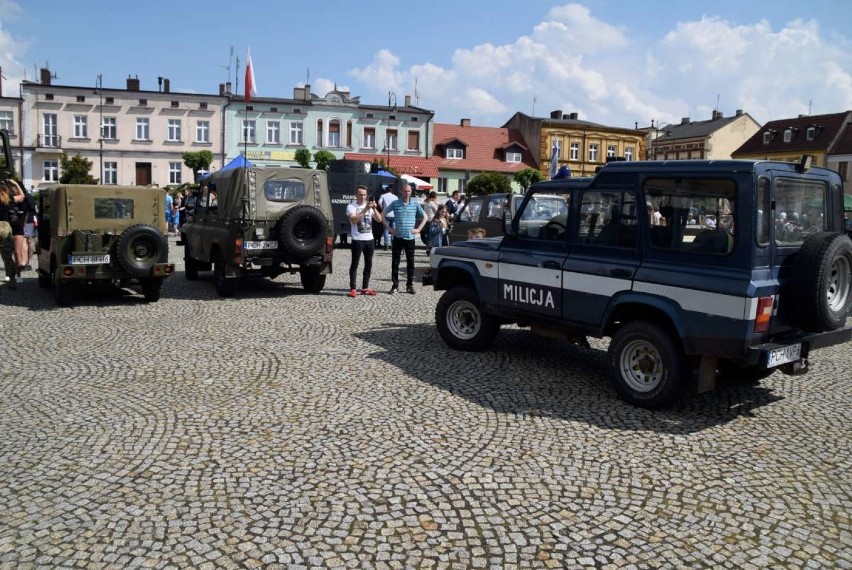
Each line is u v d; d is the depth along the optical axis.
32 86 51.25
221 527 3.86
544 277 6.96
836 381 7.16
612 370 6.27
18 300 11.44
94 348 8.00
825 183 6.18
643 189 6.14
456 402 6.15
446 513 4.08
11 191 12.44
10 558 3.51
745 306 5.35
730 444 5.30
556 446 5.17
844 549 3.80
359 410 5.88
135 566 3.47
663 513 4.16
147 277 11.05
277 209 12.11
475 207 15.37
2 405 5.89
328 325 9.58
